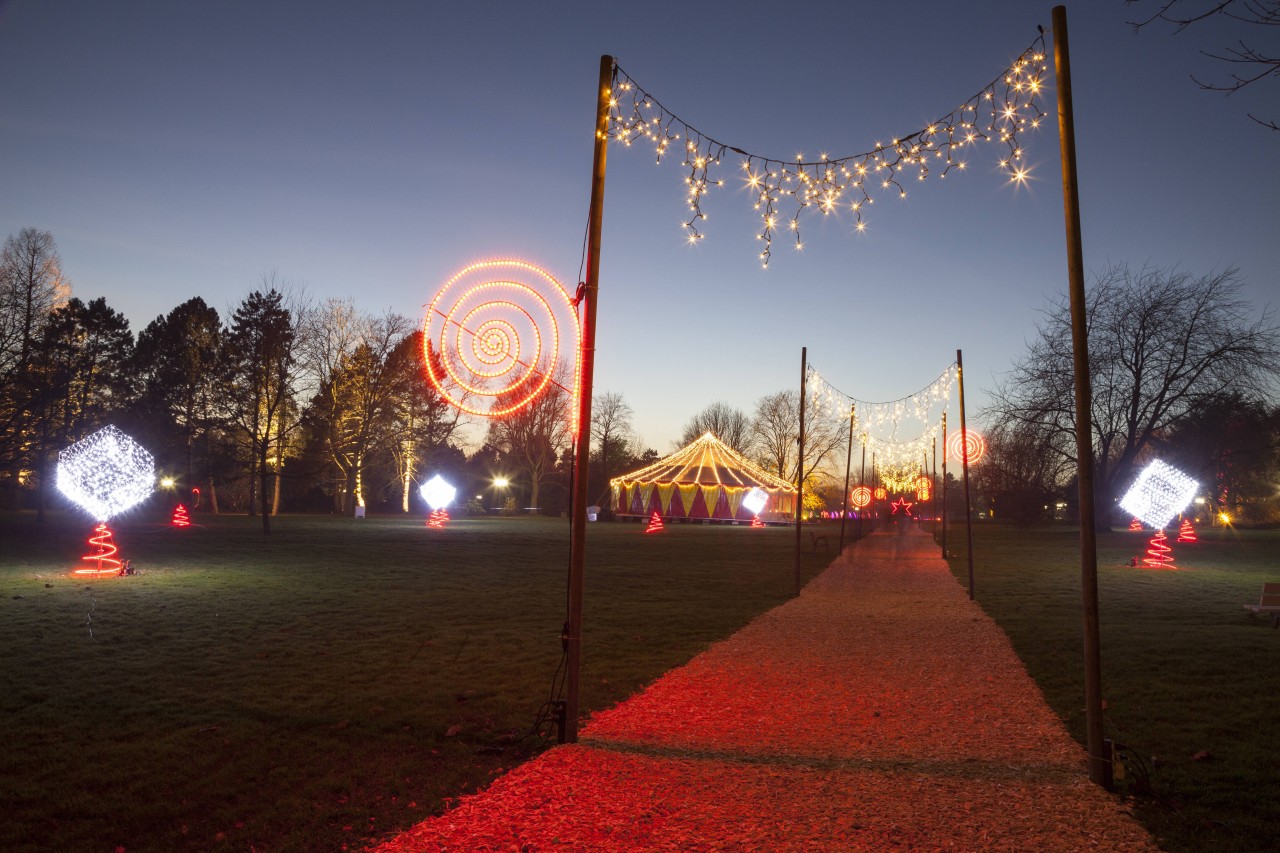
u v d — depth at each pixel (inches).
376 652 387.5
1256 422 1606.8
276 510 2253.9
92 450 763.4
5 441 1160.8
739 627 481.7
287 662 362.9
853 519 2449.6
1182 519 1444.4
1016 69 268.2
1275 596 518.3
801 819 189.3
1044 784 213.3
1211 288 1540.4
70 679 324.5
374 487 2480.3
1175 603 595.2
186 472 2090.3
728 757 235.8
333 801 203.0
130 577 694.5
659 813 193.6
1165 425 1603.1
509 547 1113.4
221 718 272.2
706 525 2154.3
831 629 476.1
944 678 343.0
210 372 1998.0
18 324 1288.1
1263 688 319.6
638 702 300.7
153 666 350.9
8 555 883.4
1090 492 225.3
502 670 351.9
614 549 1148.5
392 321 1804.9
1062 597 639.1
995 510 2169.0
